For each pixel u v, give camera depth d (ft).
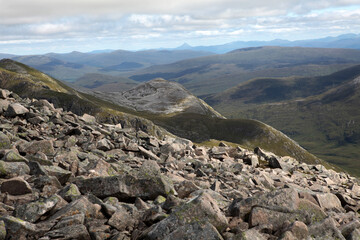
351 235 34.94
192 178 67.10
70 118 101.35
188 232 29.91
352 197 78.69
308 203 38.32
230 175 73.56
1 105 85.05
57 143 70.79
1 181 39.91
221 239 29.63
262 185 71.87
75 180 44.19
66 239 29.40
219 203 45.21
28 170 44.29
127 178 43.88
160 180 44.01
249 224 35.01
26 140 68.64
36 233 29.35
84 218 33.06
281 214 35.70
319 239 32.83
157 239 30.60
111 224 33.14
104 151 76.59
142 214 36.58
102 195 42.39
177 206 36.81
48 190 39.50
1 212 32.99
